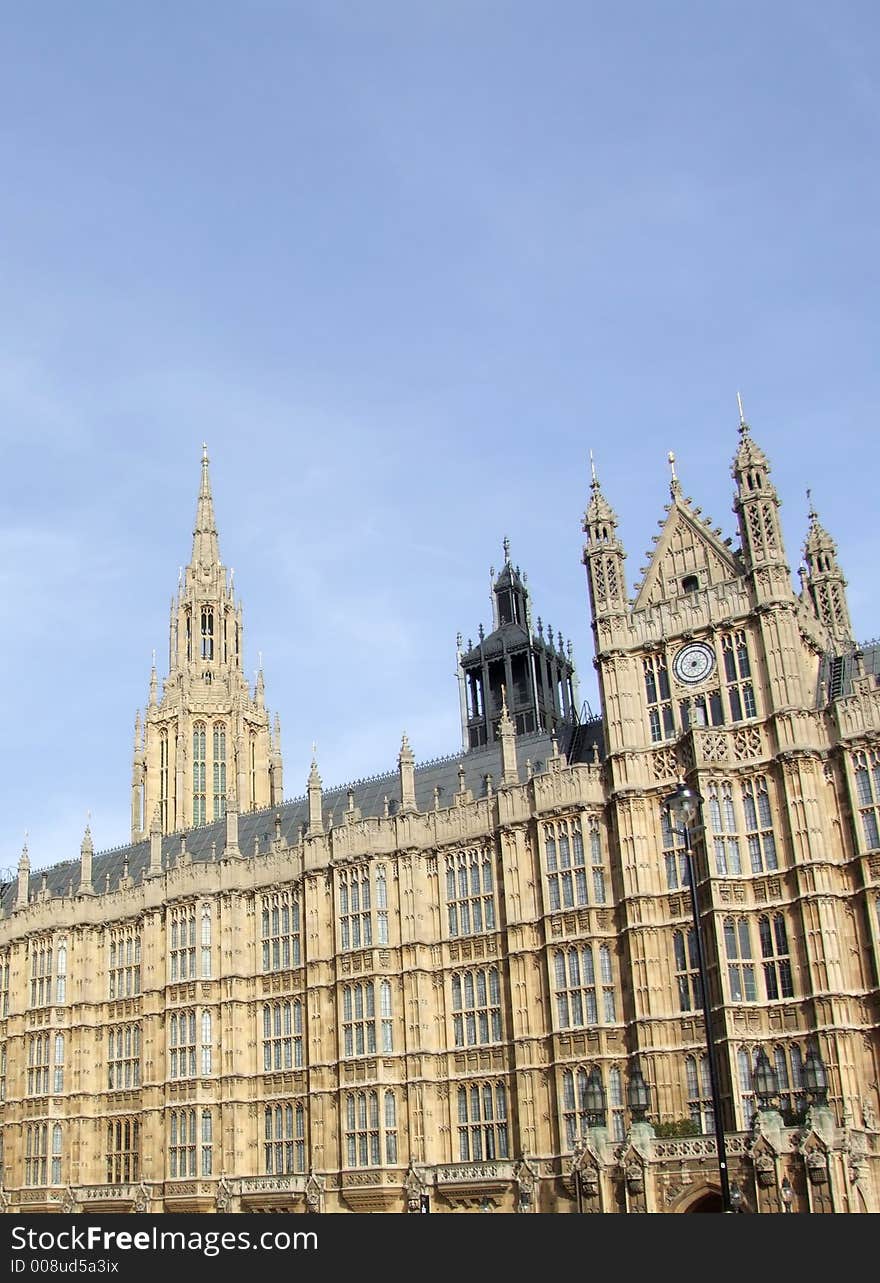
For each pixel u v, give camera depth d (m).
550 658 97.38
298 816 92.06
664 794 68.88
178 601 126.31
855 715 64.56
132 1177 85.38
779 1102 60.31
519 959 71.75
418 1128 72.62
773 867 64.50
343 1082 75.62
